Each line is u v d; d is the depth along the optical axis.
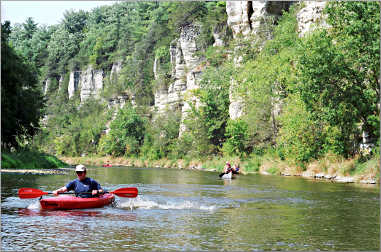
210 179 27.09
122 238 8.47
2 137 37.25
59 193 12.48
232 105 55.03
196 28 82.06
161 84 89.12
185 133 67.56
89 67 123.81
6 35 39.38
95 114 110.38
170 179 27.03
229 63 66.25
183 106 72.19
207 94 62.72
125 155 84.19
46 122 121.12
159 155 71.62
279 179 26.75
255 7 59.44
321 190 18.70
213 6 87.06
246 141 45.22
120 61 117.75
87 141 99.69
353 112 25.77
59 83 137.88
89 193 12.58
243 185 21.56
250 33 60.59
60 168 39.31
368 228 9.88
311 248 7.97
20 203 12.83
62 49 141.88
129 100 103.31
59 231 9.02
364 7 24.77
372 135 26.62
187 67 81.25
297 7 54.12
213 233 9.10
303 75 26.94
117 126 88.25
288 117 33.19
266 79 43.09
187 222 10.31
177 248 7.78
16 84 37.19
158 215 11.27
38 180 21.22
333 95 26.31
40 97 42.06
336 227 9.97
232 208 12.89
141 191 17.72
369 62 24.94
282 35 49.66
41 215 10.89
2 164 30.06
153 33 108.06
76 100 125.00
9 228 9.23
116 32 132.00
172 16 94.81
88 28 154.12
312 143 30.33
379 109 25.33
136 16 137.62
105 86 118.38
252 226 9.95
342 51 26.12
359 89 25.89
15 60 38.06
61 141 106.62
